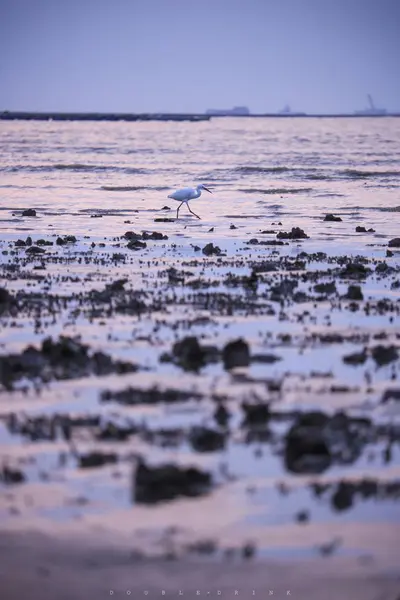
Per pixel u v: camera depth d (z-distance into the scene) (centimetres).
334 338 2277
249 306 2680
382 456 1456
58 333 2312
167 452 1474
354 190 7556
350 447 1492
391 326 2431
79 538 1188
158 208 6122
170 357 2053
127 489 1330
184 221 5316
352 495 1309
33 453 1476
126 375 1922
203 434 1536
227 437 1541
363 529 1206
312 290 3009
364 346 2197
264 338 2277
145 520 1233
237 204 6406
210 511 1259
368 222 5275
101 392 1798
